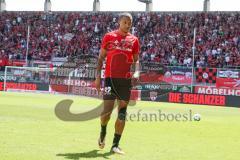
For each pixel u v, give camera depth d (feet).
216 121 71.36
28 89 166.30
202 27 192.13
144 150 36.65
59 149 34.76
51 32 214.28
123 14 35.40
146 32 199.62
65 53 200.54
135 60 35.88
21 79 172.04
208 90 148.46
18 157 30.14
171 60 181.16
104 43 35.40
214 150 38.81
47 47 207.00
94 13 218.79
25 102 99.60
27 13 229.66
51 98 122.21
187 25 196.03
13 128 47.42
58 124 54.08
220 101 140.15
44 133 44.55
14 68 173.88
